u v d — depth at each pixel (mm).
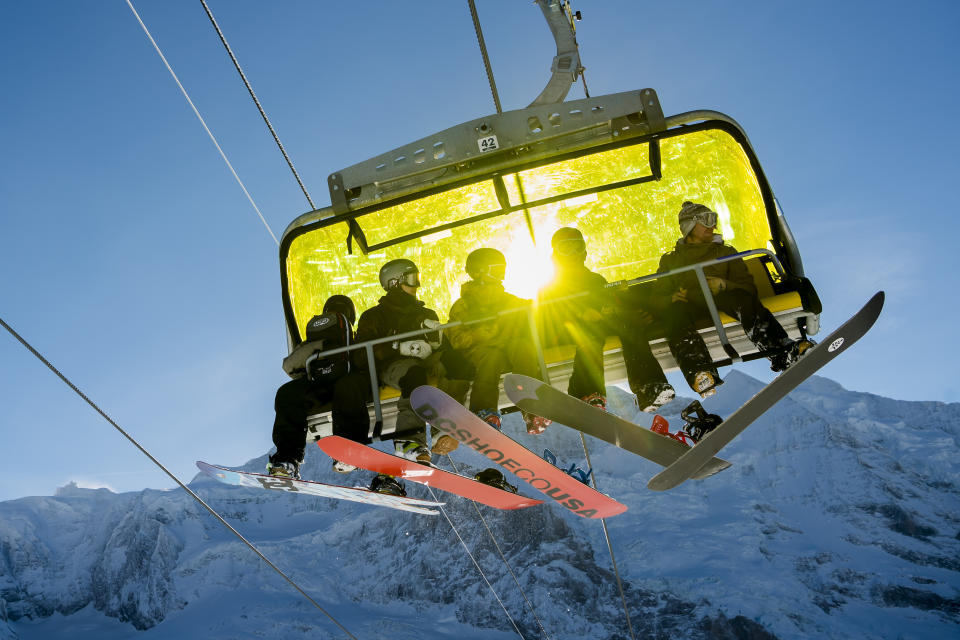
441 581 190125
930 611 153250
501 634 166250
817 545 183000
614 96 6883
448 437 5715
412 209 7719
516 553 188875
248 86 7625
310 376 6156
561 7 8266
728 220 7785
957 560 173375
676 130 6836
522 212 8477
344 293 8031
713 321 6039
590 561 178875
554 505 196375
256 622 180750
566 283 6258
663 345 6395
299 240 7383
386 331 6320
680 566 172375
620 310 6168
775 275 6906
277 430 6133
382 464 5570
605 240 8492
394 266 6508
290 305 7375
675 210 8203
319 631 173250
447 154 6938
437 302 8492
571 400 5125
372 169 7074
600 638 155250
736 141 6910
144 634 193625
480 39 7504
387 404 6367
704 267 6352
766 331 6027
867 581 164375
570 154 6891
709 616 152000
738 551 177125
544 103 8375
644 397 5832
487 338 6016
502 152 6930
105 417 5129
